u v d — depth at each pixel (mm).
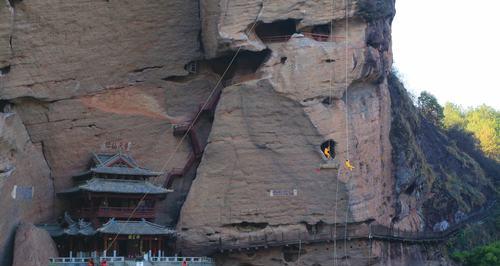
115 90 46875
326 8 45688
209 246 44469
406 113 56188
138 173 44438
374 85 48375
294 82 44844
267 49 46344
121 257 40312
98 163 44344
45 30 44281
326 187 44688
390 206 49562
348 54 45562
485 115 99750
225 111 45688
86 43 45625
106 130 46344
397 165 50562
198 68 49031
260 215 44594
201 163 45500
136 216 43719
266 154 44969
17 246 38750
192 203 44844
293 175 44812
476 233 65750
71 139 45562
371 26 46906
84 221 43281
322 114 44906
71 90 45500
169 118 47938
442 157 70625
